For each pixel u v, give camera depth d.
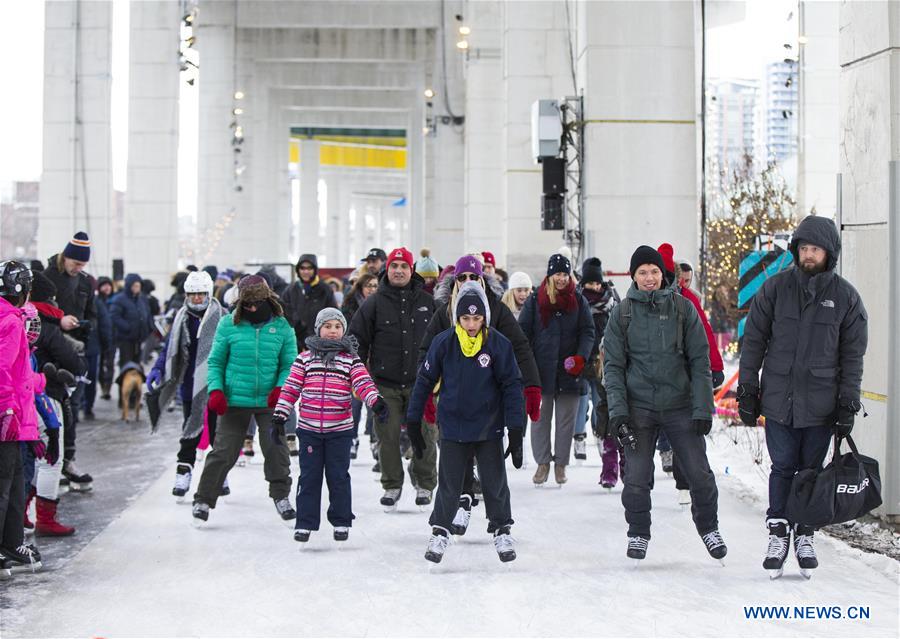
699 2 20.81
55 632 6.28
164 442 14.66
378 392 8.90
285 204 86.56
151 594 7.10
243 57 68.00
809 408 7.12
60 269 11.86
